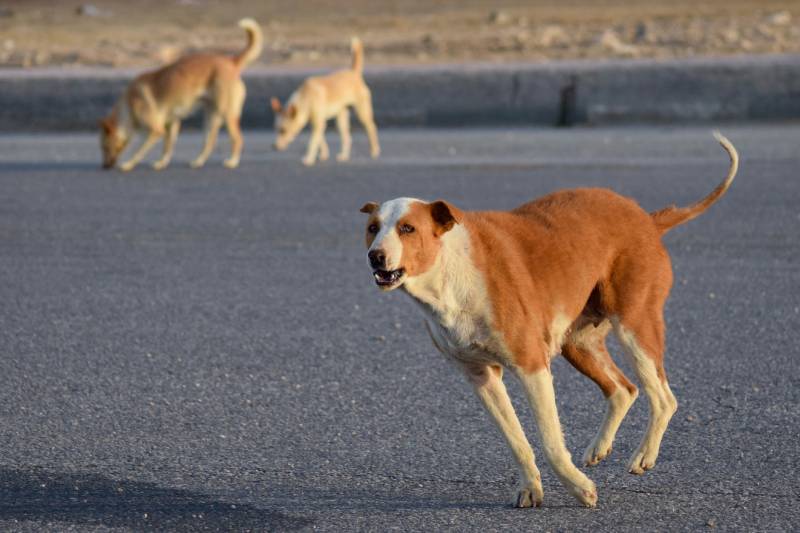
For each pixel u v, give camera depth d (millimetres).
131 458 8531
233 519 7359
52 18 57188
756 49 34781
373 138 24594
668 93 26766
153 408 9695
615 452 8445
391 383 10195
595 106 26953
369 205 7688
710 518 7160
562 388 9930
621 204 8289
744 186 18656
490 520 7230
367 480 8008
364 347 11344
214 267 14930
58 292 13891
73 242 16703
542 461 8406
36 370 10859
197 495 7793
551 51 36188
